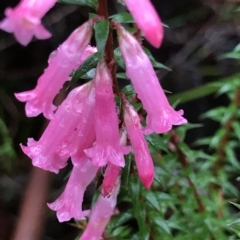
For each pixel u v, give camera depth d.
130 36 0.12
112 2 0.26
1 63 0.29
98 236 0.14
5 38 0.28
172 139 0.18
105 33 0.11
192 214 0.18
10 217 0.27
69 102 0.13
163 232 0.17
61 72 0.12
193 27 0.29
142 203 0.15
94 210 0.14
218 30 0.29
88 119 0.13
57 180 0.26
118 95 0.13
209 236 0.18
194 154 0.20
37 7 0.10
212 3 0.28
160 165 0.17
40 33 0.10
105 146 0.12
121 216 0.16
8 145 0.27
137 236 0.16
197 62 0.29
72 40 0.12
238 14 0.28
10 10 0.10
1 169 0.28
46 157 0.13
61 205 0.14
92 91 0.13
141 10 0.11
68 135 0.13
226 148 0.20
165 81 0.28
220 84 0.20
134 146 0.13
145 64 0.12
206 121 0.28
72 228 0.26
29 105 0.12
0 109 0.28
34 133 0.29
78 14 0.28
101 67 0.12
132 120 0.13
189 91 0.26
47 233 0.26
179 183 0.18
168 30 0.29
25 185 0.26
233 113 0.20
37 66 0.29
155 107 0.12
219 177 0.21
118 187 0.14
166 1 0.29
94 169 0.13
